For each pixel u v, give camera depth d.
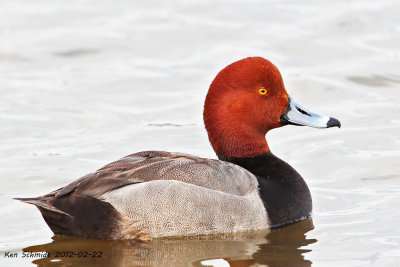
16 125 14.84
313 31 19.33
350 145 13.79
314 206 11.27
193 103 16.02
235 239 9.98
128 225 9.70
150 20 20.34
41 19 20.42
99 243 9.79
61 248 9.64
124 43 19.00
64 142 14.12
